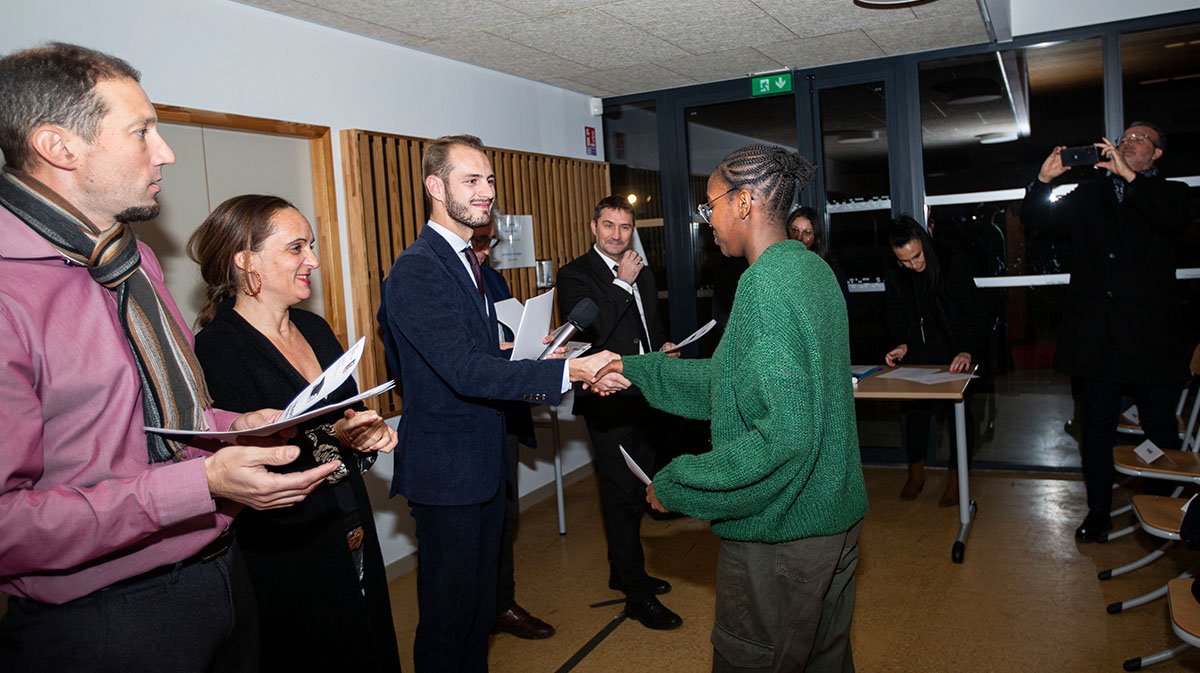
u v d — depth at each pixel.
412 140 3.89
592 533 4.20
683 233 5.42
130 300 1.27
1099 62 4.38
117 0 2.65
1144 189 3.25
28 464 1.06
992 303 4.83
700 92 5.27
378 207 3.67
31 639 1.16
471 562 2.12
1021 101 4.58
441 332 2.01
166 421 1.27
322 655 1.80
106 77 1.17
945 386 3.49
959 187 4.78
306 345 2.07
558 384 1.99
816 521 1.57
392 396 3.71
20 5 2.38
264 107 3.18
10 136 1.13
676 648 2.87
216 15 2.99
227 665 1.42
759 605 1.62
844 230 5.09
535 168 4.77
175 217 2.89
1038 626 2.85
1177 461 3.06
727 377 1.61
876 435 5.20
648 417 3.11
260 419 1.45
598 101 5.43
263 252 1.90
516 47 3.98
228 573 1.37
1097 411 3.53
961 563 3.47
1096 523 3.58
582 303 2.42
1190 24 4.13
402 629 3.17
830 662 1.72
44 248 1.13
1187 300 4.29
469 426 2.11
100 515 1.07
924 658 2.69
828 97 5.03
